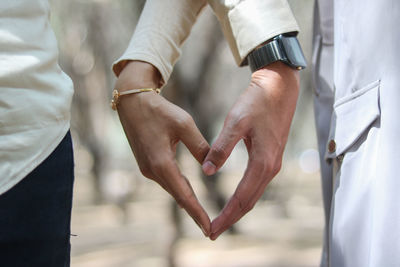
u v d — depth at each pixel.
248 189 0.79
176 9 0.87
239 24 0.81
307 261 4.84
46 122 0.69
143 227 7.03
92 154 9.27
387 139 0.70
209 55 5.08
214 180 5.74
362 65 0.75
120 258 4.94
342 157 0.78
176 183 0.79
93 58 8.01
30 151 0.68
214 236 0.80
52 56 0.71
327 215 0.89
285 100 0.79
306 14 6.71
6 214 0.67
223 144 0.77
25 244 0.68
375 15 0.73
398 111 0.70
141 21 0.87
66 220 0.72
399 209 0.69
